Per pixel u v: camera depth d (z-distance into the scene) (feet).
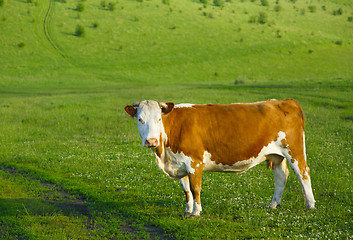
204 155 23.36
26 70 208.33
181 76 221.05
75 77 202.69
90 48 260.83
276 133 23.56
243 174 33.47
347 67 227.81
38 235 20.83
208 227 21.59
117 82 198.18
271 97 87.66
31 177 33.45
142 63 240.53
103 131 55.01
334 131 50.67
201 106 24.06
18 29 272.51
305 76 211.20
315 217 22.29
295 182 30.17
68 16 313.94
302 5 488.44
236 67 239.50
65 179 32.40
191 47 276.82
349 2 518.37
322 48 277.85
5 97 113.29
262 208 24.73
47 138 51.34
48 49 250.16
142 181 31.73
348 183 28.99
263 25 345.92
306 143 44.04
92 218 23.89
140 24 316.40
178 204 26.04
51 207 25.61
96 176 33.30
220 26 329.72
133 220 23.63
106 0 370.32
